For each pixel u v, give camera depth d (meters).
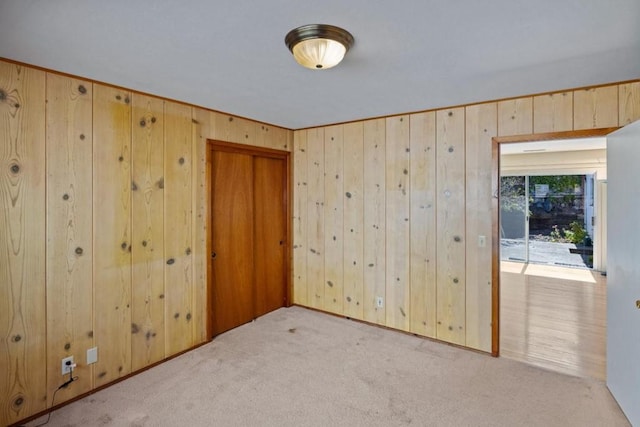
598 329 3.85
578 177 7.08
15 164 2.21
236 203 3.88
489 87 2.71
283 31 1.79
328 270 4.24
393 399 2.52
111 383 2.71
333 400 2.51
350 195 4.02
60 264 2.42
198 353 3.25
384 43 1.92
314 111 3.48
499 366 2.99
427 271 3.51
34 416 2.30
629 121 2.57
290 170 4.48
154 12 1.60
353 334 3.67
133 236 2.84
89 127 2.55
